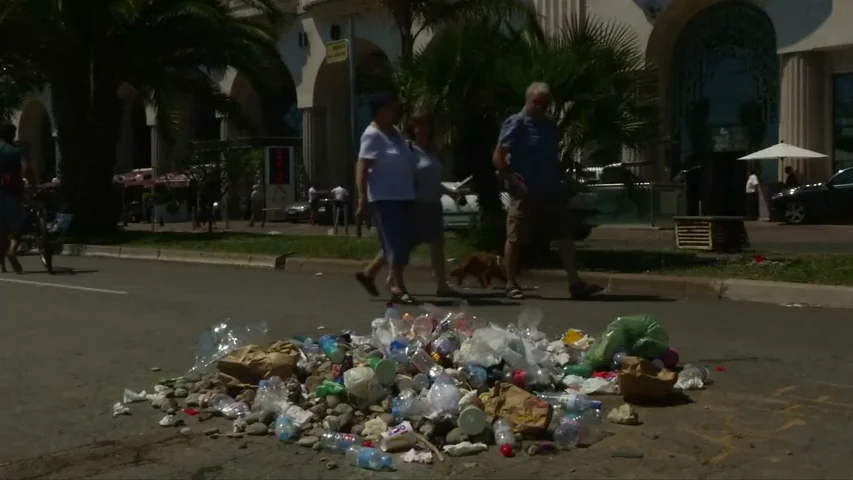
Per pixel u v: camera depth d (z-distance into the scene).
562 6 28.72
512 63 12.95
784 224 26.27
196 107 28.20
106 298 10.81
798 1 26.44
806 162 26.98
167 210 32.62
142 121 46.56
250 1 24.41
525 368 5.74
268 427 5.23
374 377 5.33
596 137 12.66
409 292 11.05
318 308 9.79
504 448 4.77
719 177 28.88
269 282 12.70
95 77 22.25
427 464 4.65
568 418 5.01
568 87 12.52
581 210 13.48
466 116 13.27
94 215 22.62
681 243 15.18
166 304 10.23
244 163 27.80
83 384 6.39
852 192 25.45
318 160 37.38
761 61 27.70
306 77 37.28
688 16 28.56
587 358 6.36
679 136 29.36
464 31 13.38
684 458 4.70
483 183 14.19
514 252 10.38
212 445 5.00
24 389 6.27
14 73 22.89
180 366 6.90
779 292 10.16
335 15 35.53
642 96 13.22
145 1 21.33
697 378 6.10
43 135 50.50
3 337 8.17
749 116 28.06
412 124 10.34
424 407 5.10
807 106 26.52
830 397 5.82
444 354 5.85
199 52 21.67
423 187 10.11
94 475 4.61
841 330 8.32
